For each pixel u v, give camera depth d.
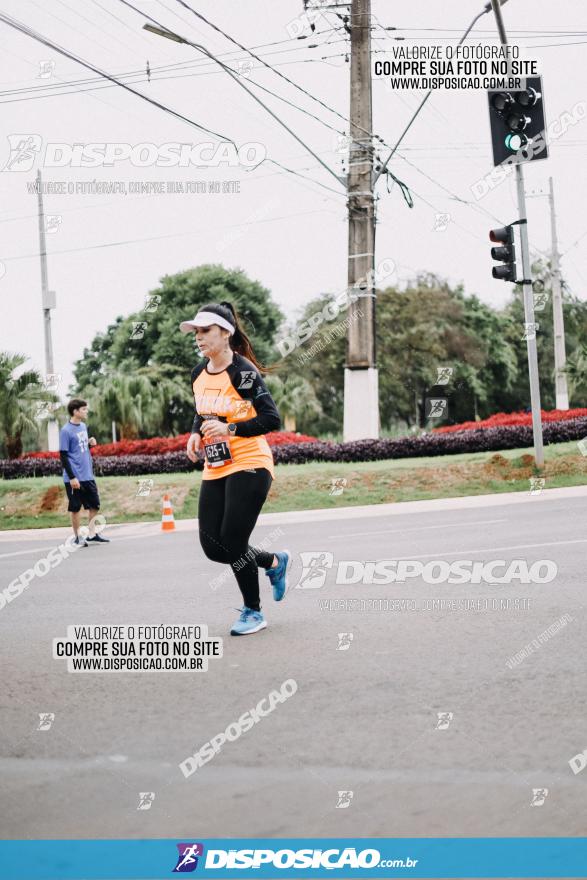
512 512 11.95
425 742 3.21
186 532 11.97
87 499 10.55
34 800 2.84
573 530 9.20
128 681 4.15
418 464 15.95
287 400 35.28
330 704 3.68
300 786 2.88
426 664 4.23
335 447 17.39
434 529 10.23
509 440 17.92
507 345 44.22
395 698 3.72
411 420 45.41
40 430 22.41
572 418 20.25
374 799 2.77
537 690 3.77
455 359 42.50
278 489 15.09
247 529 4.96
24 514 14.89
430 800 2.75
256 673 4.19
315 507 14.65
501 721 3.40
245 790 2.87
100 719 3.61
